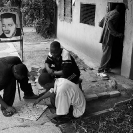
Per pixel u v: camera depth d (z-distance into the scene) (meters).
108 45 5.14
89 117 3.50
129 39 4.83
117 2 5.04
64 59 3.54
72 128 3.25
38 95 4.19
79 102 3.34
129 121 3.37
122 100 4.21
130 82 4.91
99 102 4.12
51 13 10.01
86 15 6.98
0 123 3.39
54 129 3.26
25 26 12.64
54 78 3.71
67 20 8.44
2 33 5.87
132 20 4.64
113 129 3.19
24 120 3.47
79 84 4.07
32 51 7.69
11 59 3.55
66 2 8.38
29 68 5.86
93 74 5.48
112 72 5.55
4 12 5.72
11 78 3.53
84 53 7.34
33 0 9.93
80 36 7.48
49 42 9.23
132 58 4.88
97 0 6.03
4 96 3.62
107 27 4.99
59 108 3.21
